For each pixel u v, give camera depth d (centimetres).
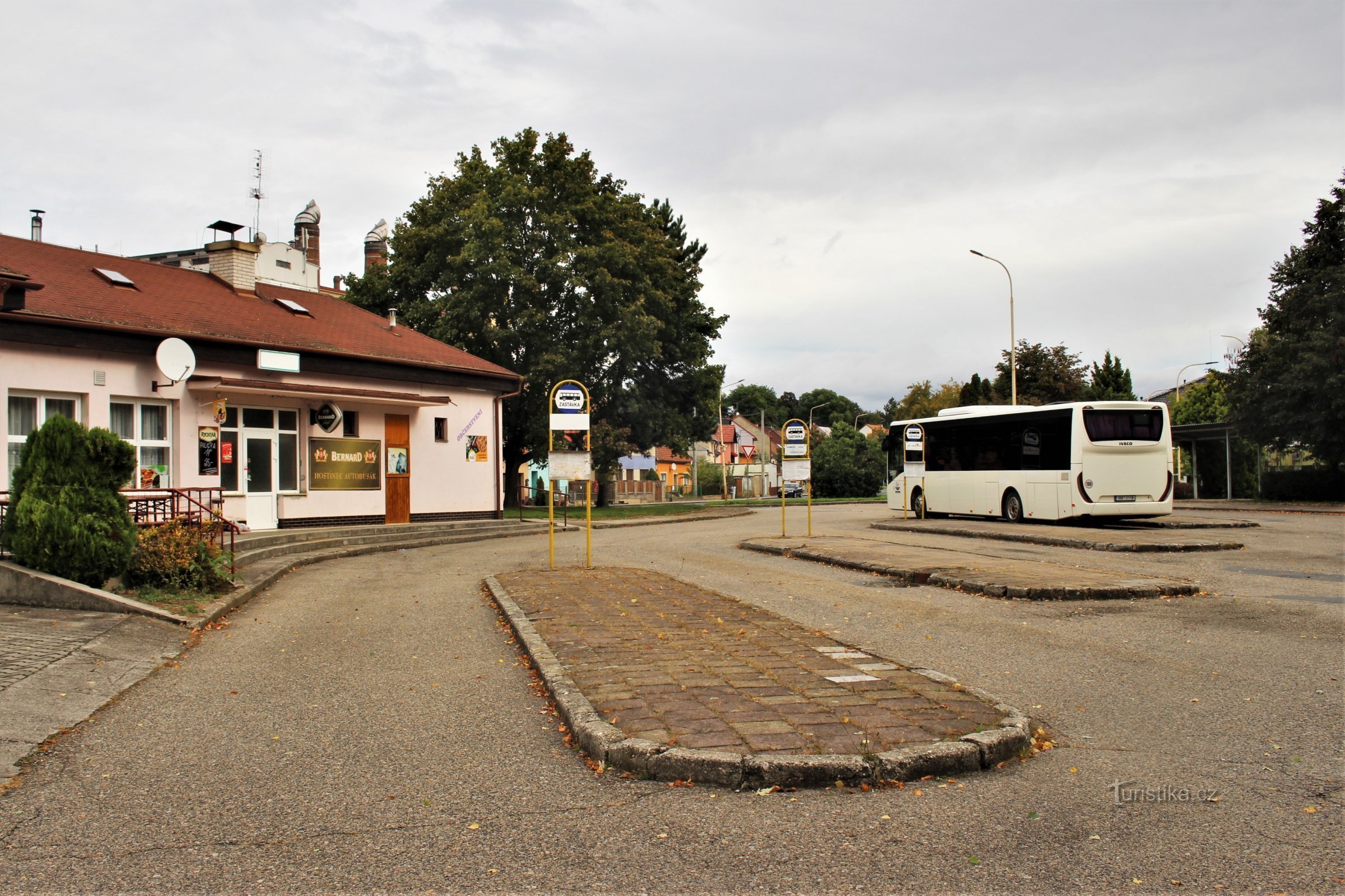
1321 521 2619
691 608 1127
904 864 413
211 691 768
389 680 808
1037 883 393
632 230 4047
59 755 590
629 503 6475
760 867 412
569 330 3875
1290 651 868
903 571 1453
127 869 416
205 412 1980
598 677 737
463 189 3869
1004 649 901
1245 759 559
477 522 2655
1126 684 754
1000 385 5425
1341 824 455
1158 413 2348
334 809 491
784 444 2344
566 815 478
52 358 1697
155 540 1223
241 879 405
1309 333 3594
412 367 2514
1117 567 1502
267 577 1486
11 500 1130
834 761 516
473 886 396
